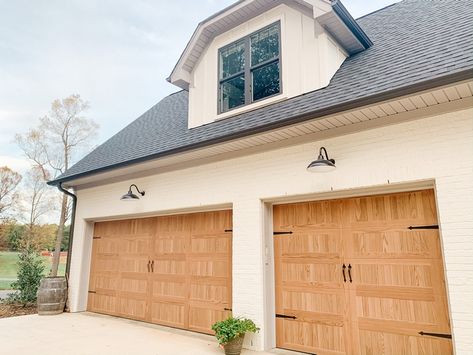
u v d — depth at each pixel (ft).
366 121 15.42
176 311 21.68
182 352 16.52
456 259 12.39
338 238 16.25
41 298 26.08
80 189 29.60
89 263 28.25
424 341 13.39
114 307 25.49
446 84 11.96
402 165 14.20
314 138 16.87
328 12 17.66
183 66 23.98
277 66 20.21
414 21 20.36
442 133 13.48
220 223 20.72
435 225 13.89
